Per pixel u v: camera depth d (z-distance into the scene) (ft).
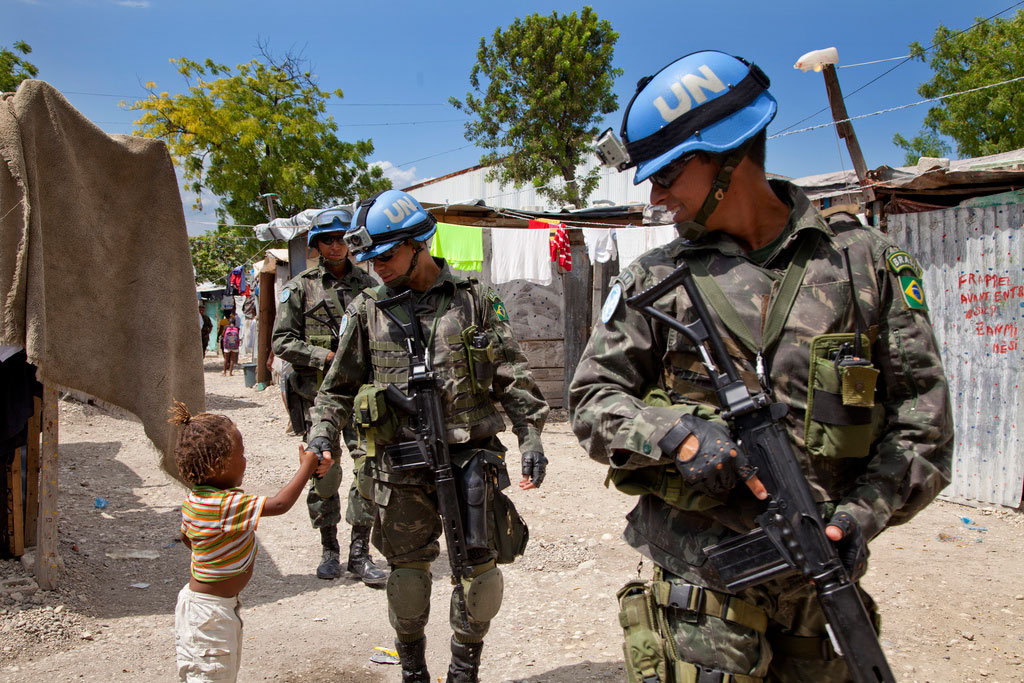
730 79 5.29
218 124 94.07
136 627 12.39
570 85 81.66
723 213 5.46
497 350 9.93
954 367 19.34
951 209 19.20
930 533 16.63
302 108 100.83
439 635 12.01
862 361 4.98
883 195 21.80
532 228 30.89
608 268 32.55
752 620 5.38
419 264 9.75
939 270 19.62
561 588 13.71
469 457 9.37
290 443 28.45
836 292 5.25
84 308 13.33
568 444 28.02
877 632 5.55
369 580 14.35
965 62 73.05
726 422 5.33
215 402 39.63
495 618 12.54
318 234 15.07
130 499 19.93
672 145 5.29
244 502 8.47
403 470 9.25
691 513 5.63
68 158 12.92
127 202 14.05
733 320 5.37
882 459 5.13
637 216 33.42
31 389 13.35
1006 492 18.17
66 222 12.98
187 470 8.57
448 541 8.96
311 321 15.26
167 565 15.25
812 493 5.16
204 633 8.38
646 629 5.83
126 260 14.05
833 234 5.44
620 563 14.79
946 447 5.21
